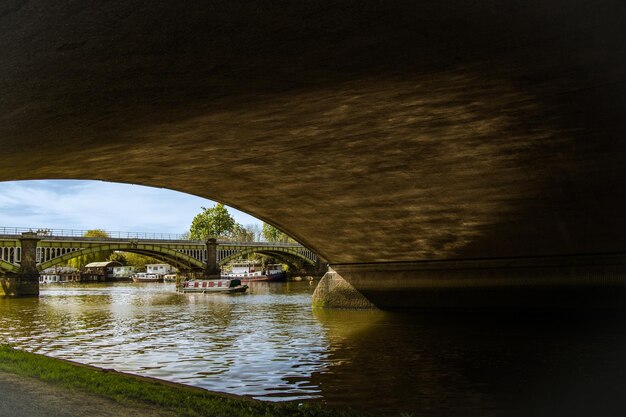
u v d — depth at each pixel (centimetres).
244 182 2594
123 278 16838
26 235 7469
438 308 3372
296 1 871
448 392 1491
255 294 6856
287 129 1736
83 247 8225
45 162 2031
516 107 1558
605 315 2809
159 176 2469
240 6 871
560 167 2088
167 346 2406
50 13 832
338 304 3844
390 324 2983
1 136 1554
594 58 1198
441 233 3016
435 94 1429
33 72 1067
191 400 936
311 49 1070
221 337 2664
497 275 3166
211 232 14475
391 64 1181
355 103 1484
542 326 2748
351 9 911
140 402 901
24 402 884
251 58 1095
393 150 2008
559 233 2755
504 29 1027
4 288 7456
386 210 2842
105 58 1033
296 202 2925
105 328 3228
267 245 11050
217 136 1786
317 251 3816
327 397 1454
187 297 6650
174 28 928
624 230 2608
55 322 3644
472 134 1814
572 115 1622
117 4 827
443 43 1079
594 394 1459
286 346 2316
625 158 1966
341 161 2172
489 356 2009
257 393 1498
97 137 1681
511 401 1400
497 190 2375
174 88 1245
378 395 1468
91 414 815
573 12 960
